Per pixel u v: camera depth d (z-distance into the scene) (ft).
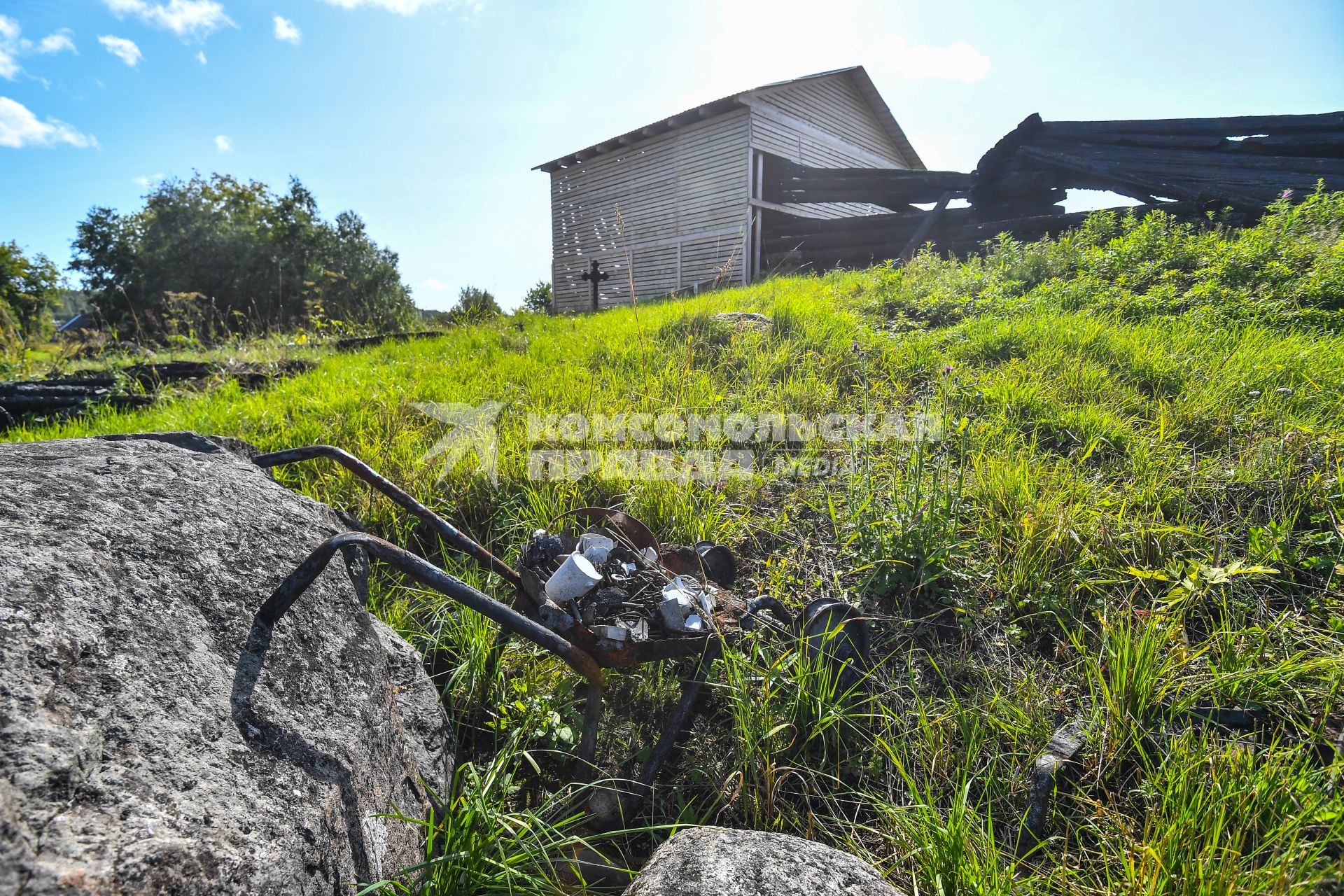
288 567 7.44
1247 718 8.13
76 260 112.37
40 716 4.16
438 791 7.61
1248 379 16.06
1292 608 10.03
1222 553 11.00
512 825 7.33
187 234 106.42
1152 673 8.55
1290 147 34.65
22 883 3.40
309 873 5.00
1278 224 26.99
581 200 70.54
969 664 9.90
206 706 5.26
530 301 87.61
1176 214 34.45
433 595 11.39
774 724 8.77
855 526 12.40
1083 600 10.72
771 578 11.64
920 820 7.32
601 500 13.88
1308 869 5.90
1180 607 10.08
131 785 4.30
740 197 55.31
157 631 5.44
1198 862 5.97
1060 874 6.83
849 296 29.60
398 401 18.83
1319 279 21.57
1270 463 12.78
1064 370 17.76
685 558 10.31
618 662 8.12
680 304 33.71
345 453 9.68
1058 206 43.86
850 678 9.48
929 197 51.83
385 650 8.38
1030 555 11.28
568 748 9.08
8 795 3.64
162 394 23.32
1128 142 40.11
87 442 8.04
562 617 8.02
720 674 9.47
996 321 22.67
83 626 4.92
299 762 5.56
